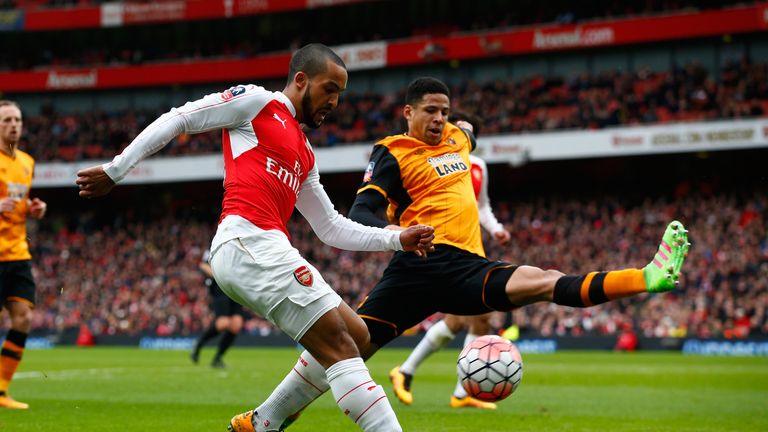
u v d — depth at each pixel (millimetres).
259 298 11938
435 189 16688
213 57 118500
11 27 115125
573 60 101375
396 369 24188
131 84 114688
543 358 59531
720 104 88812
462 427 18297
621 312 75500
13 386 31250
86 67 116875
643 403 25375
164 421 19594
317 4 104938
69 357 61312
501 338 15141
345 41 114750
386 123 103000
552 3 103812
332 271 92375
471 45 99688
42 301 101625
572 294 13781
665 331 72000
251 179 12273
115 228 111812
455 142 17500
